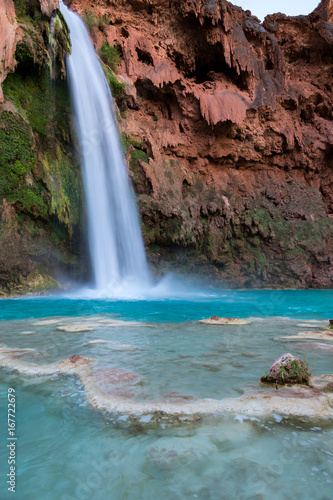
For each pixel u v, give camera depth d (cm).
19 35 1391
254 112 2709
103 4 2456
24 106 1540
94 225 1842
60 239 1702
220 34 2556
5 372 313
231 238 2642
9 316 828
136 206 2173
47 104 1630
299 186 2938
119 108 2327
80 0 2414
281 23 3061
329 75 3112
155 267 2312
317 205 2867
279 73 2909
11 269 1463
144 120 2528
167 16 2536
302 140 2933
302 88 3000
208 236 2505
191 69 2766
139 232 2170
